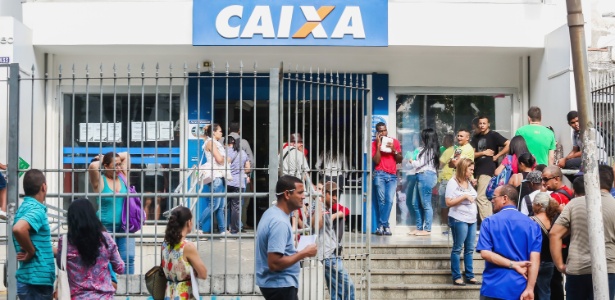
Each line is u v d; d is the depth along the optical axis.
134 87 14.57
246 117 14.84
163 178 14.35
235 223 12.25
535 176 10.52
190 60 14.62
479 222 13.98
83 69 14.53
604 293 7.63
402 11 13.85
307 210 9.80
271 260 7.67
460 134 13.30
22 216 7.84
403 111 14.98
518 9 13.99
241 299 9.19
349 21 13.54
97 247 7.50
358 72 14.84
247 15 13.48
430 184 14.16
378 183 14.10
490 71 14.93
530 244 8.28
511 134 14.91
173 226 7.73
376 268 12.41
